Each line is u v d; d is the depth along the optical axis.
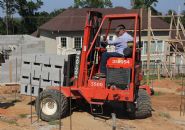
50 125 12.05
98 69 13.05
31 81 13.81
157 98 19.42
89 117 13.00
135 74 12.55
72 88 12.80
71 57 13.27
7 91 17.77
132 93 12.27
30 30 65.62
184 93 20.47
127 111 13.43
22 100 16.19
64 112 12.74
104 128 11.84
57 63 13.27
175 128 12.70
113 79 12.48
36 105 12.91
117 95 12.38
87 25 12.69
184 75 30.84
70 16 44.19
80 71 12.81
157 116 14.05
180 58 36.03
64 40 42.44
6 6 63.78
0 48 27.80
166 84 25.03
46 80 13.52
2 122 12.19
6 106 14.88
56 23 43.62
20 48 20.23
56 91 12.76
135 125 12.51
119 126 12.16
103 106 13.96
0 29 62.84
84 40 12.74
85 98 12.75
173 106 17.08
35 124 12.19
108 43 13.01
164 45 40.19
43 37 44.94
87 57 12.76
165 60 32.66
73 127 11.83
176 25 34.25
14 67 18.45
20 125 12.01
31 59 13.74
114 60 12.48
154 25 40.88
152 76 30.22
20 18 65.38
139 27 12.95
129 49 12.27
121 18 12.41
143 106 13.10
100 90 12.57
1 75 18.53
